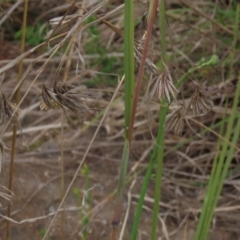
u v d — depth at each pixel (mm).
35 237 974
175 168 1101
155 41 1168
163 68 673
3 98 664
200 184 1070
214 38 1166
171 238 985
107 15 685
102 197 1048
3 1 1396
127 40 650
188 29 1300
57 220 989
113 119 1192
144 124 1154
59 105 686
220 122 1051
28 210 1008
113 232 677
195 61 1251
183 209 1021
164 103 703
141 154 1135
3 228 973
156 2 636
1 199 685
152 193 1062
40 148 1146
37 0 1440
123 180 664
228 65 1176
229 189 1064
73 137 1170
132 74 654
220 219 1005
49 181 1066
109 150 1157
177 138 1134
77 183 1072
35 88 1265
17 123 671
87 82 1240
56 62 1323
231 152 743
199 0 1295
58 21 698
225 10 1295
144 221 1005
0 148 661
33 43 1334
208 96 696
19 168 1087
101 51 1244
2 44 1337
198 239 747
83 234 953
